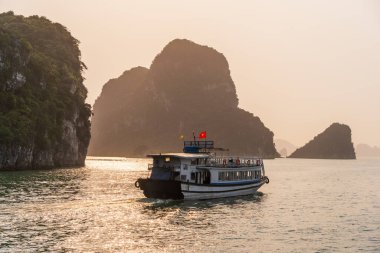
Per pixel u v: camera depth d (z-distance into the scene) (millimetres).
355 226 39188
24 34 159500
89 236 31672
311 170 166875
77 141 150375
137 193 57938
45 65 137125
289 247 30703
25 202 46250
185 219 40281
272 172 146625
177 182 49625
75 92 152125
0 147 101688
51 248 28031
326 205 54656
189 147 59875
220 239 32469
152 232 34000
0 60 112625
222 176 55875
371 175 132875
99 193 57156
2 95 112062
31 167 115500
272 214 45406
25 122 110438
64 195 53562
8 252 26875
